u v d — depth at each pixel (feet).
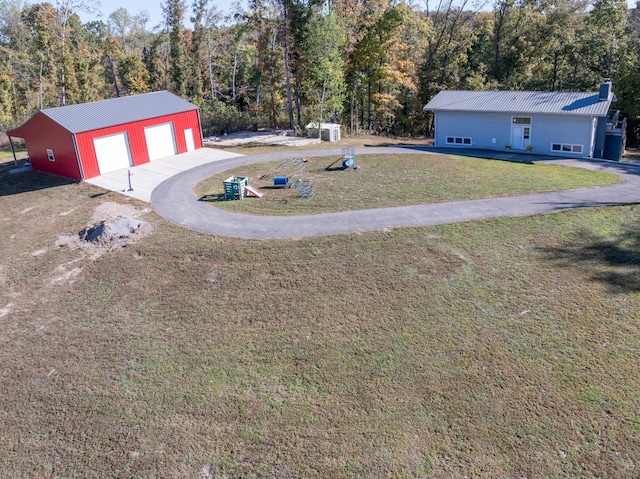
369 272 49.78
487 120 98.43
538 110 91.76
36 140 91.09
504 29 148.25
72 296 50.85
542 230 56.08
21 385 39.04
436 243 54.24
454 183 74.69
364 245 54.70
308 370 38.27
